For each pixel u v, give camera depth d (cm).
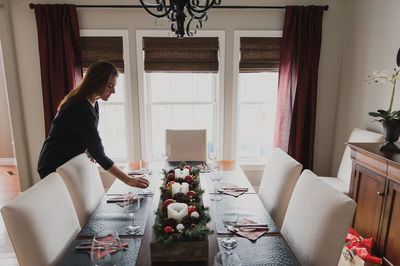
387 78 200
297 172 168
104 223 141
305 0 300
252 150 359
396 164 172
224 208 157
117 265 102
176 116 342
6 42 291
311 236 125
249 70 314
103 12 296
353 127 294
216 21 303
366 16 270
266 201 190
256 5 300
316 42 298
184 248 111
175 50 306
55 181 141
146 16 298
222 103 322
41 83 303
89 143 164
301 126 310
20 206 113
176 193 147
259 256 115
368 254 184
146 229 135
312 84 305
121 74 314
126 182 164
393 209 182
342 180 275
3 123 443
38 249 115
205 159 265
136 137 327
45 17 283
